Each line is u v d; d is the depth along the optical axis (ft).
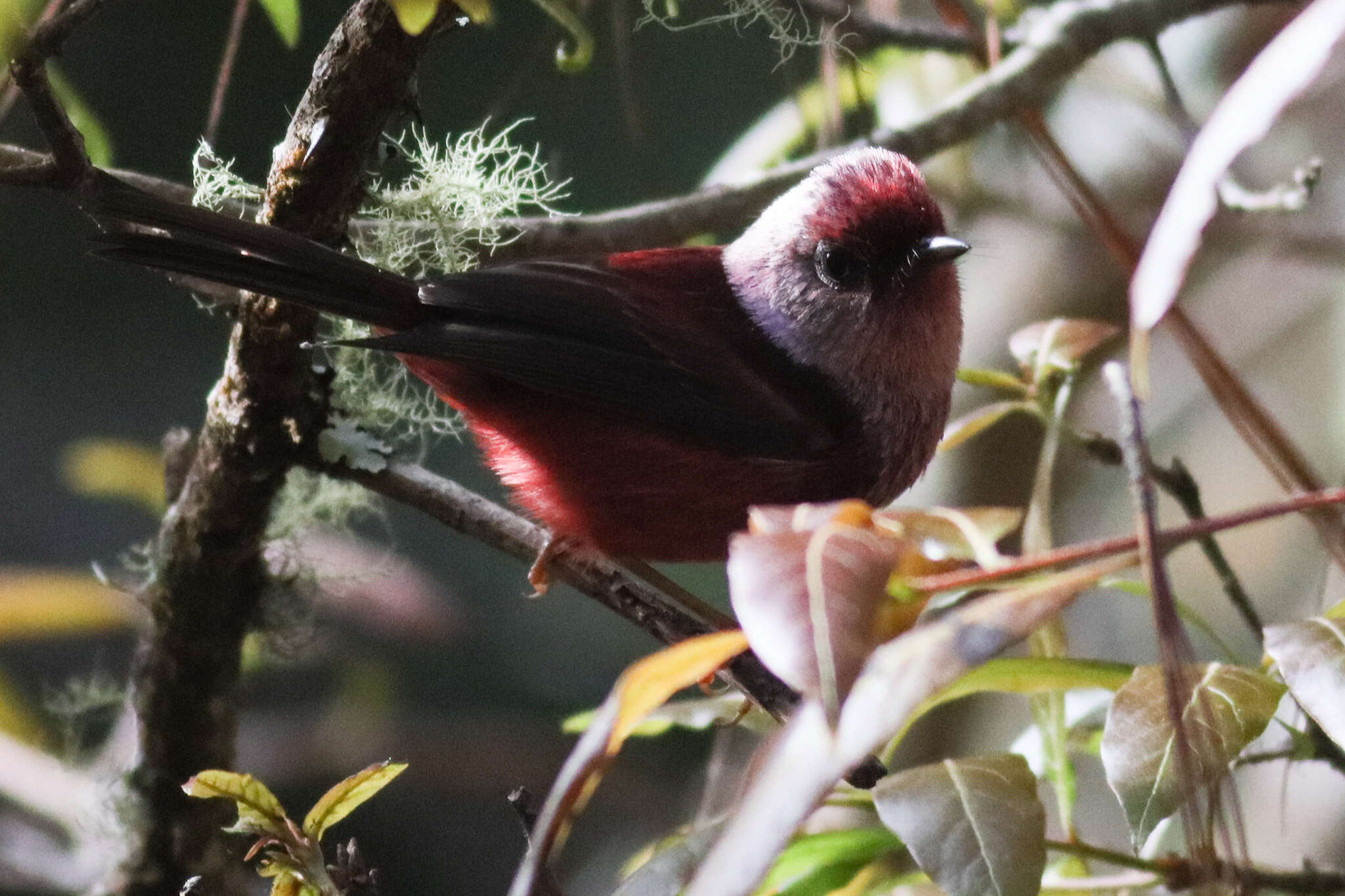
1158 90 7.98
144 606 7.70
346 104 7.57
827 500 7.73
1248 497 8.02
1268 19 8.00
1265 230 8.00
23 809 7.88
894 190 7.72
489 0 7.48
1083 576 6.78
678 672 6.91
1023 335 7.64
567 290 7.70
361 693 8.02
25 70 7.53
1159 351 8.04
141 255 7.59
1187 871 7.54
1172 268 6.25
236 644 7.70
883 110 7.87
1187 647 6.88
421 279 7.64
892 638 6.63
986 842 7.45
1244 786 7.92
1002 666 7.52
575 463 7.70
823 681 6.17
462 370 7.70
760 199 7.75
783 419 7.71
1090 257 7.98
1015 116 7.77
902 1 7.98
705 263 7.75
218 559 7.68
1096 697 7.61
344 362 7.68
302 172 7.59
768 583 6.46
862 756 6.19
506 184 7.66
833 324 7.72
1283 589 7.99
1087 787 7.95
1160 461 8.02
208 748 7.71
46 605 7.82
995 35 7.77
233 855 7.73
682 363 7.70
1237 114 6.19
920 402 7.73
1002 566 6.84
